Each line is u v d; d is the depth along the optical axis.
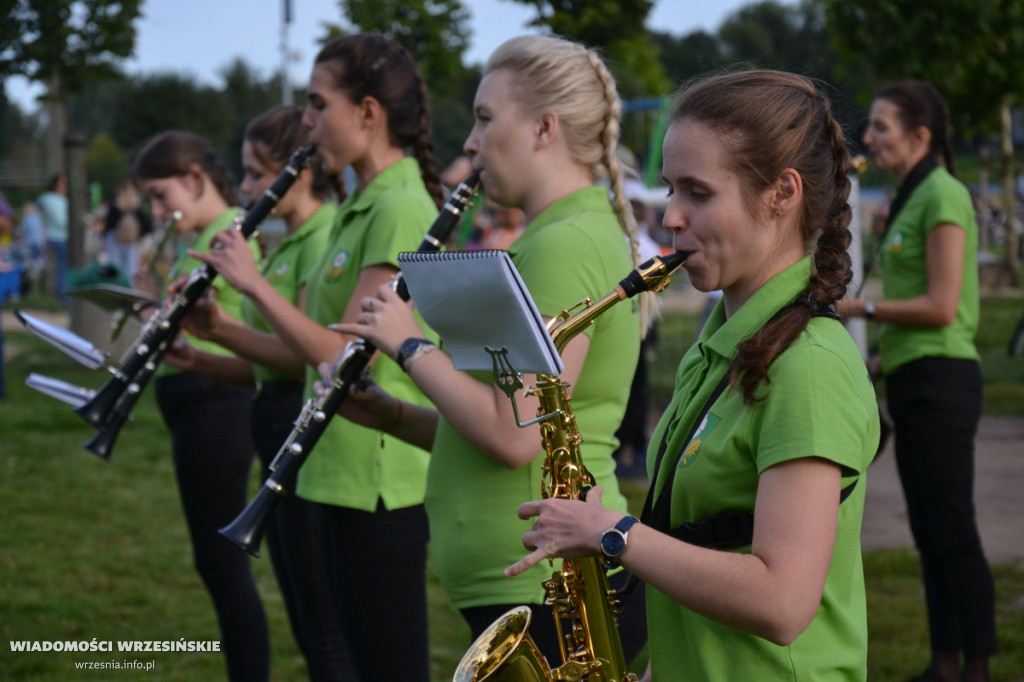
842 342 1.57
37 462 7.05
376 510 2.73
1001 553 4.94
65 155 11.48
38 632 4.33
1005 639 3.96
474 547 2.21
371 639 2.72
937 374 3.50
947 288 3.48
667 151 1.66
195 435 3.54
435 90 12.28
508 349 1.69
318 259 3.42
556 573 1.93
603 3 9.34
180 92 34.59
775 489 1.49
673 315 15.90
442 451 2.30
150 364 3.25
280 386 3.32
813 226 1.64
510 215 6.62
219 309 3.22
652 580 1.53
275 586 5.02
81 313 6.77
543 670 1.91
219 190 4.22
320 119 2.91
